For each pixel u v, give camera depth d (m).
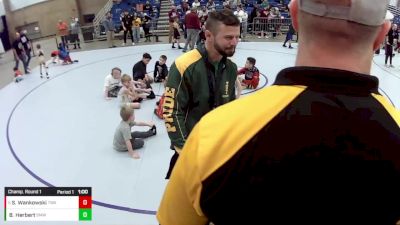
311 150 0.77
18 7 20.75
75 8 22.30
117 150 6.77
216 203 0.83
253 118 0.84
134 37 18.03
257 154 0.79
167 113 2.82
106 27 17.20
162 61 10.82
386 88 10.49
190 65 2.75
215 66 2.79
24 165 6.37
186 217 0.94
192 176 0.87
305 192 0.76
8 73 13.30
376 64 13.40
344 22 0.77
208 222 0.93
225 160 0.82
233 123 0.85
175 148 2.84
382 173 0.76
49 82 11.66
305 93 0.82
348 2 0.76
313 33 0.82
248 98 0.90
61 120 8.38
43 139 7.40
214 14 2.64
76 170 6.16
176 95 2.80
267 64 13.33
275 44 17.23
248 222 0.81
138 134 7.14
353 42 0.80
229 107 0.91
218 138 0.85
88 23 22.86
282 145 0.78
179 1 22.11
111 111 8.83
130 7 21.59
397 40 15.62
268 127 0.81
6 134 7.69
